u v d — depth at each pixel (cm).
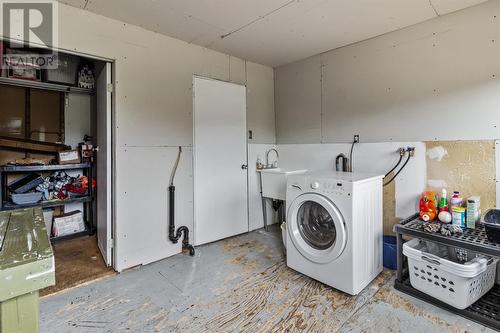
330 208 202
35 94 306
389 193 263
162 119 265
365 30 254
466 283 169
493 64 204
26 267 69
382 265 238
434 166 235
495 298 187
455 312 177
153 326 169
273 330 165
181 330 166
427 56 236
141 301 196
